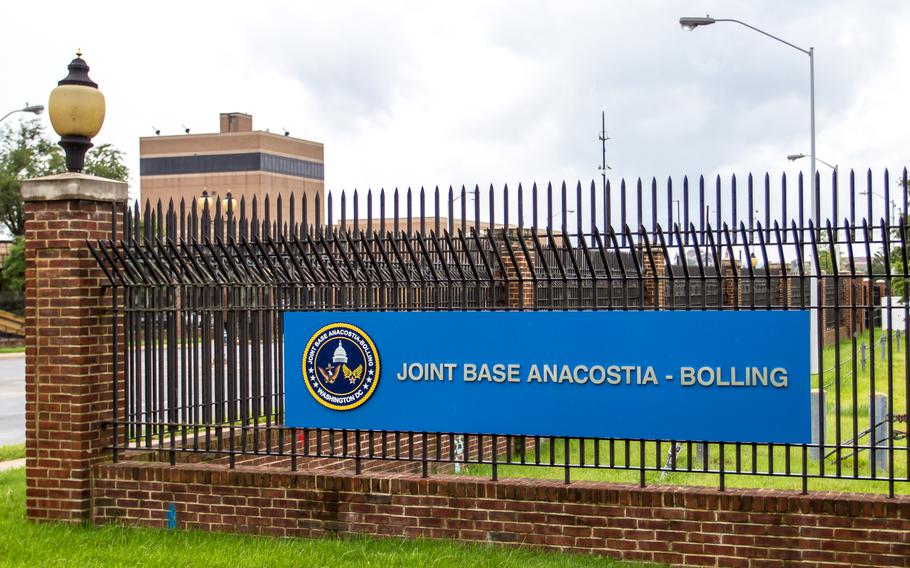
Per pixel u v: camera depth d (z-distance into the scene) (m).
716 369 7.79
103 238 9.63
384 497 8.61
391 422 8.72
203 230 9.43
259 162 88.12
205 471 9.18
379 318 8.73
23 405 22.30
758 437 7.70
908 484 11.38
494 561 7.73
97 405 9.59
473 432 8.47
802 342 7.59
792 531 7.52
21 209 70.31
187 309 9.48
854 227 7.34
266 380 9.33
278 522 8.94
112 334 9.65
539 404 8.28
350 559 8.02
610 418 8.09
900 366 24.64
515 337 8.34
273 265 9.11
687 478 11.95
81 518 9.45
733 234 7.70
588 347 8.12
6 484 11.66
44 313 9.49
